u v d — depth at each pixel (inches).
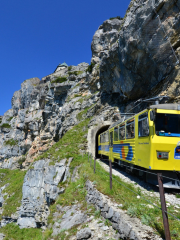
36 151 2298.2
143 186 382.3
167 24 503.2
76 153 888.9
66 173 737.6
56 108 2145.7
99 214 318.0
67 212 433.1
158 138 326.0
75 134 1151.6
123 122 517.7
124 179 454.0
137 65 650.8
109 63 911.7
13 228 1005.2
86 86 1772.9
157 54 556.7
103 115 1043.9
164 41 522.3
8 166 2842.0
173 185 330.6
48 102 2301.9
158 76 613.6
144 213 252.2
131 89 761.0
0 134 3592.5
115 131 605.0
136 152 400.8
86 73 1818.4
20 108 3398.1
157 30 529.7
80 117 1409.9
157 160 323.3
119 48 735.7
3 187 1831.9
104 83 1084.5
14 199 1268.5
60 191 650.8
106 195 341.7
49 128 2208.4
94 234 272.4
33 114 2711.6
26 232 912.9
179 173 331.3
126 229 227.6
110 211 283.3
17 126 3073.3
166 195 323.9
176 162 324.2
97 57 1646.2
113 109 1009.5
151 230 215.2
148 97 670.5
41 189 909.2
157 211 256.5
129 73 736.3
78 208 413.7
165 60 550.3
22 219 1008.9
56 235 356.5
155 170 354.3
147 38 561.0
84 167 652.1
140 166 392.5
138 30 577.6
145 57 608.1
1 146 3299.7
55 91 2121.1
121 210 273.1
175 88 516.4
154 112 332.5
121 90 887.7
